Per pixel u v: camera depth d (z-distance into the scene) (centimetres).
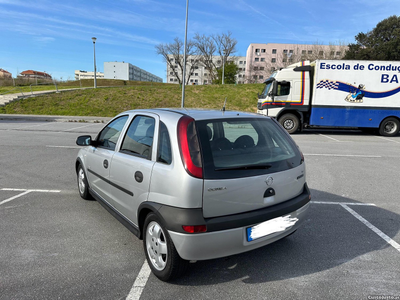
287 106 1341
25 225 355
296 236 336
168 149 240
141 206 256
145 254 264
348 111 1308
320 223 372
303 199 277
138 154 279
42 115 2059
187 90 2758
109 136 355
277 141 284
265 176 245
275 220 249
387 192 503
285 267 271
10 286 237
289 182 265
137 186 265
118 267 268
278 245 315
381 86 1287
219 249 223
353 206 434
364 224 370
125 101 2430
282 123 1356
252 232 236
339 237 334
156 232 246
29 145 910
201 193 216
